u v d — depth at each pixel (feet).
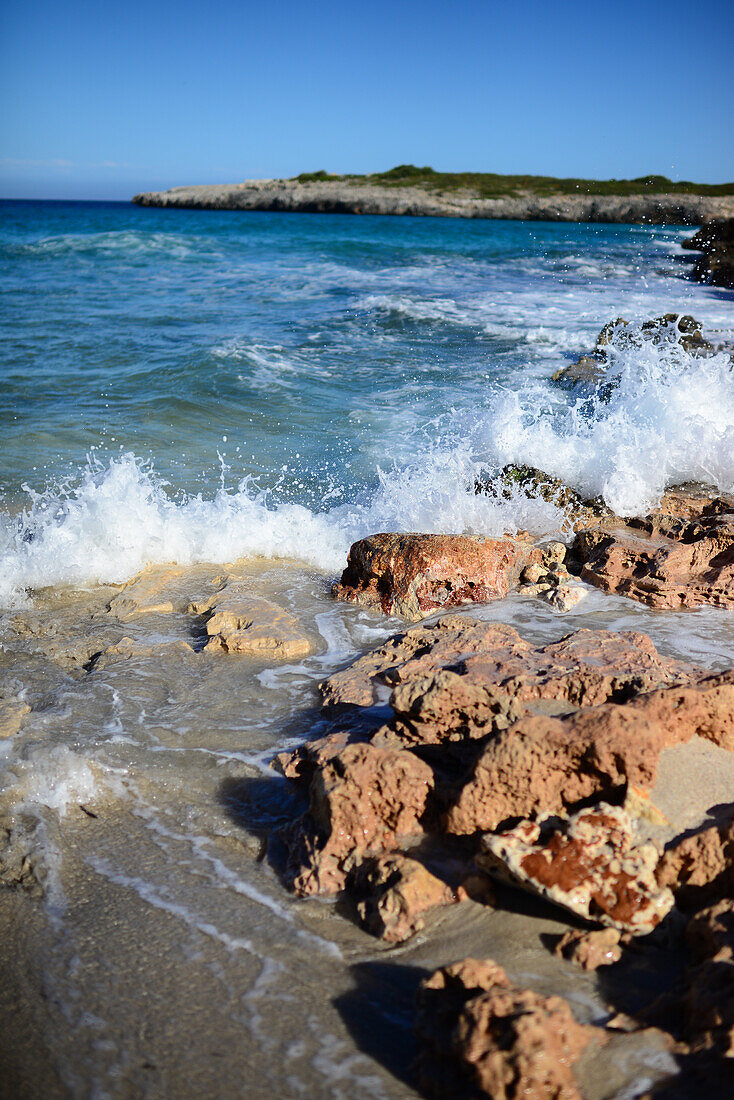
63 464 27.78
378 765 10.00
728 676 10.61
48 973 8.57
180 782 11.69
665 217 218.18
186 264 101.65
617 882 8.45
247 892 9.76
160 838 10.71
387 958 8.68
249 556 20.51
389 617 17.37
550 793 9.45
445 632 14.71
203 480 26.32
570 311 60.29
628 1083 6.61
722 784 9.56
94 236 132.36
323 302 66.69
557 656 12.59
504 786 9.45
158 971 8.58
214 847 10.57
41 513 22.12
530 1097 6.46
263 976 8.49
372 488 25.46
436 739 11.06
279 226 193.47
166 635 16.44
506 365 42.32
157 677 14.58
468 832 9.64
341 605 17.90
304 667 15.07
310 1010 8.09
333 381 39.45
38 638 16.30
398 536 18.19
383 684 13.41
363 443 30.07
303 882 9.75
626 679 11.07
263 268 96.12
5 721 12.76
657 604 17.56
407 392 37.17
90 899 9.64
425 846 9.93
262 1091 7.23
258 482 26.21
